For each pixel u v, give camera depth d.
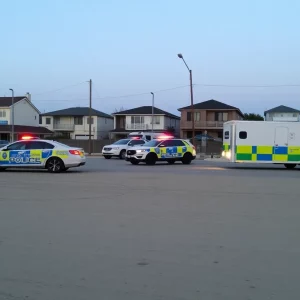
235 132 21.94
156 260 5.32
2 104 64.56
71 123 74.31
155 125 68.81
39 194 11.12
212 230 6.99
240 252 5.70
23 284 4.49
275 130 21.83
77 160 18.00
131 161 24.58
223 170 20.47
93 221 7.65
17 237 6.48
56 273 4.83
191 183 13.90
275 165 26.05
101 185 13.16
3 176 16.19
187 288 4.37
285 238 6.48
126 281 4.57
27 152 18.00
